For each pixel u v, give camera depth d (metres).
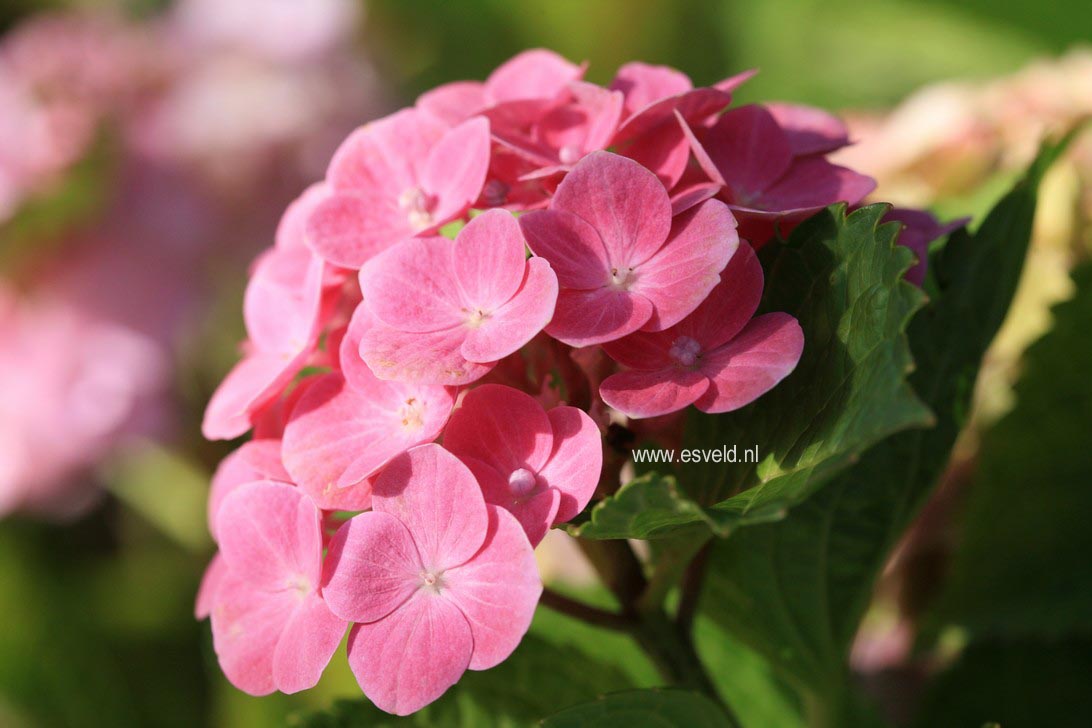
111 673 0.84
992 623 0.66
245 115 0.85
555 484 0.52
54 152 0.82
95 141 0.82
